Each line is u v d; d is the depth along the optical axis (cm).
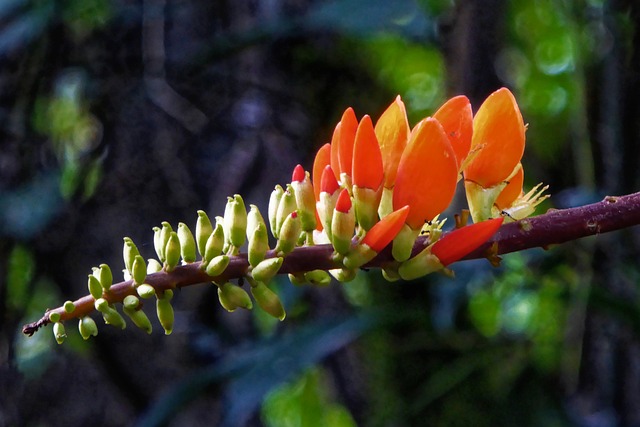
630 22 142
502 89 70
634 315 137
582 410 159
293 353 142
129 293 67
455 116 69
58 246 165
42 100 164
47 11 153
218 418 166
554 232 68
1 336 162
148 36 160
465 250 67
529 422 155
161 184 164
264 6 161
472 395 160
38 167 164
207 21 162
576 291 147
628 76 144
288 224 67
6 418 166
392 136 69
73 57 163
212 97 163
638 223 68
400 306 154
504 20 150
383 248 68
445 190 67
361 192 68
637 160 145
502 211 70
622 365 153
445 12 154
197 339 165
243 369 140
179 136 165
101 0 156
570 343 158
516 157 70
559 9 162
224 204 162
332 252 67
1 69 159
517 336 165
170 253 67
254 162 163
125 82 164
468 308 162
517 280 154
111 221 165
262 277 67
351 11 140
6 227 156
